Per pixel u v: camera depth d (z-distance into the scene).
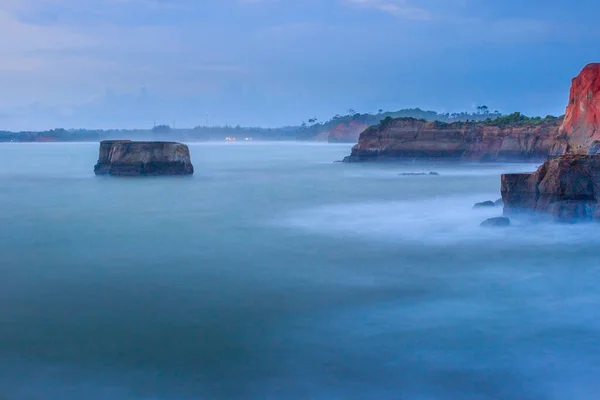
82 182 83.00
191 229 45.53
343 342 21.89
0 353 21.12
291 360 20.41
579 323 23.31
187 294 27.94
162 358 20.67
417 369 19.56
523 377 18.92
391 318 24.25
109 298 27.39
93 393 18.27
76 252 37.31
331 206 57.59
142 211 55.34
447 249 36.22
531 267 31.48
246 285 29.38
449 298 26.73
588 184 39.03
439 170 100.88
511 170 97.75
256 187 76.25
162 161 90.31
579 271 30.50
